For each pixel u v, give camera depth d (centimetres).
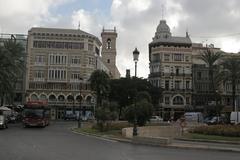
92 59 10888
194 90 10894
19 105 9775
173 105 10756
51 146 2569
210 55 9006
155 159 1920
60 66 10581
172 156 2108
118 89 9800
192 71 10975
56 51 10600
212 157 2111
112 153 2191
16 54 7744
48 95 10512
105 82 9419
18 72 7531
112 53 14188
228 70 8450
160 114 10619
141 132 4003
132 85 9719
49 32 10569
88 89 10650
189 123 6084
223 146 2830
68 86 10588
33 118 5697
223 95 10850
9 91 6712
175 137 3559
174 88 10825
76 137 3697
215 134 3628
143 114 4812
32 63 10500
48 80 10525
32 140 3091
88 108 10569
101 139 3503
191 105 10794
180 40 11012
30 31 10588
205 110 9544
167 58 10912
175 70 10925
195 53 11244
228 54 10669
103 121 4712
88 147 2575
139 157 2003
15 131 4509
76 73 10644
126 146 2759
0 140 3016
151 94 9912
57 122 8469
